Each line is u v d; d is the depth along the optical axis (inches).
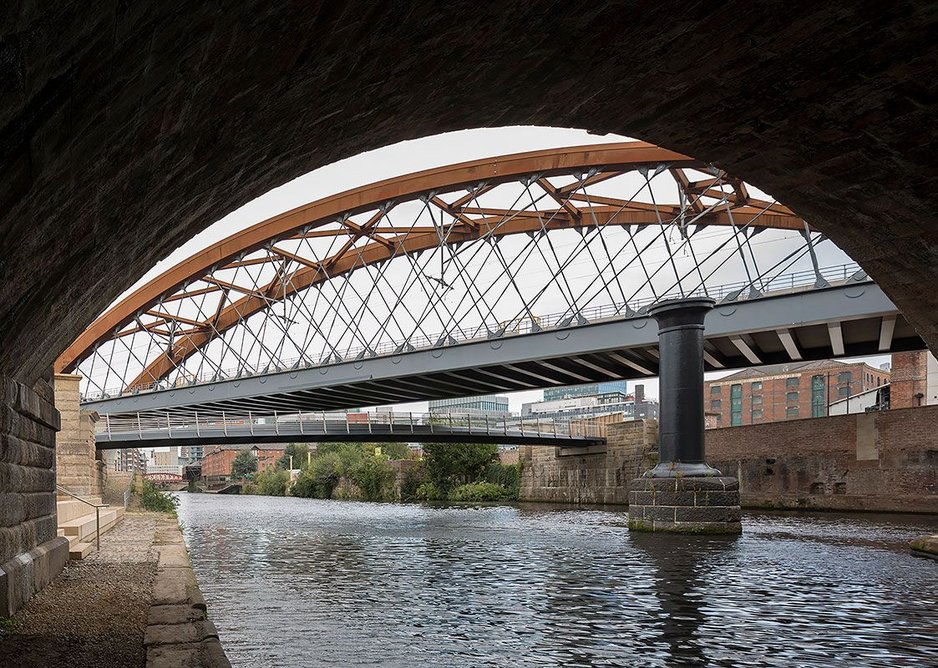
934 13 327.3
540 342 1605.6
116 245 312.3
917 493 1760.6
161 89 201.2
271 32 218.7
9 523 392.8
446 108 384.8
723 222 2143.2
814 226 571.2
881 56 361.7
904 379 2434.8
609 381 1957.4
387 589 655.1
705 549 1000.2
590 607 565.6
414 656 406.0
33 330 326.0
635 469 2488.9
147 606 395.9
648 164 1761.8
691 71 377.1
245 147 306.0
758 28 339.6
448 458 3511.3
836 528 1357.0
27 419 432.1
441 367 1742.1
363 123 361.1
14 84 141.2
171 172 273.9
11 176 171.9
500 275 1875.0
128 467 3759.8
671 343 1296.8
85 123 181.5
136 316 2748.5
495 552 989.8
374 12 247.8
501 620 512.1
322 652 410.6
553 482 2974.9
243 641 436.8
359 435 2176.4
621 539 1176.2
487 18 293.4
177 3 166.1
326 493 4576.8
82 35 146.3
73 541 643.5
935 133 420.2
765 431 2117.4
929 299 614.5
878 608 561.3
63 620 357.1
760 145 464.1
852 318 1286.9
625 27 330.3
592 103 409.7
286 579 718.5
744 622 508.7
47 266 258.8
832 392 3971.5
